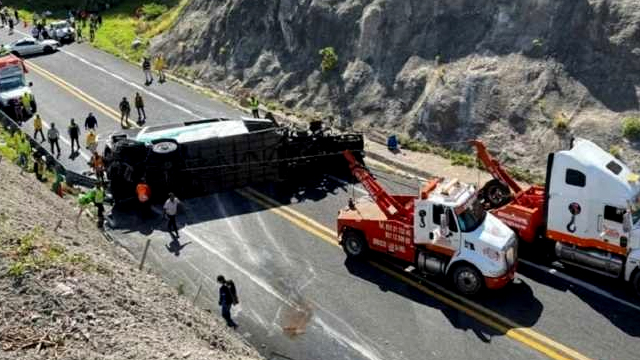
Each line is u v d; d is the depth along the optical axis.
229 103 35.91
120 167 25.70
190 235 24.12
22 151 28.31
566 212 20.62
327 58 34.16
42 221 19.69
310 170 28.14
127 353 13.73
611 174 19.73
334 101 33.34
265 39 38.25
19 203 20.42
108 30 50.28
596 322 18.69
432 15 32.34
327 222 24.47
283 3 37.78
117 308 15.53
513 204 22.17
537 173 26.36
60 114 34.94
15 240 17.05
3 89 35.78
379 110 31.69
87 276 16.38
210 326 17.56
